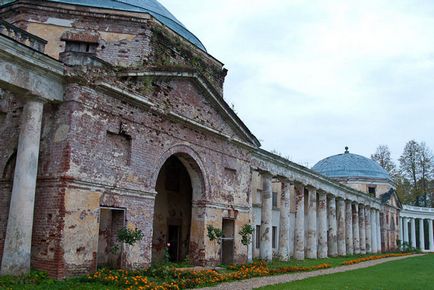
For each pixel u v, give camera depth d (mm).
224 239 22641
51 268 13719
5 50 12797
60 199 14094
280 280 17500
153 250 22562
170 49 21750
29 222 13414
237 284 15758
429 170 71500
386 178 55000
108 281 13523
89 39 19656
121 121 16406
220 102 21750
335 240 38406
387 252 51969
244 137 24406
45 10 19516
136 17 20250
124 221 16328
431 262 32219
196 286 14875
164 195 23797
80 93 14938
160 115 18359
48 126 14969
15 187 13477
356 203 45156
